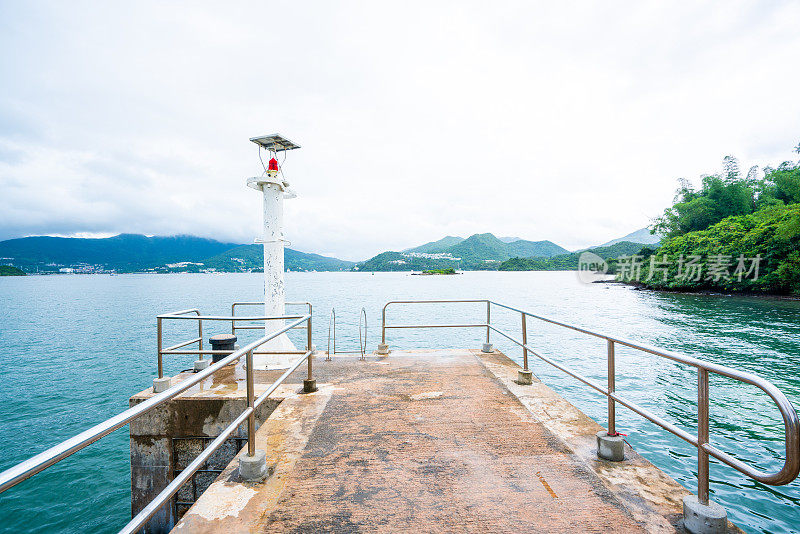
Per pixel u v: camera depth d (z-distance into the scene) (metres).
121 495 7.73
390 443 3.87
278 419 4.46
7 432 10.77
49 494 7.77
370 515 2.77
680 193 81.56
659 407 11.42
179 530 2.62
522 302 48.66
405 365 6.71
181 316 5.84
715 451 2.39
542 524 2.66
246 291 85.69
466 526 2.65
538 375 14.80
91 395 13.75
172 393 2.17
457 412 4.65
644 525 2.62
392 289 84.56
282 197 7.01
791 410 1.85
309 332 5.40
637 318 31.77
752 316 31.91
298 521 2.71
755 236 50.84
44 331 27.92
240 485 3.15
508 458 3.56
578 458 3.55
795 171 67.88
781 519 6.48
